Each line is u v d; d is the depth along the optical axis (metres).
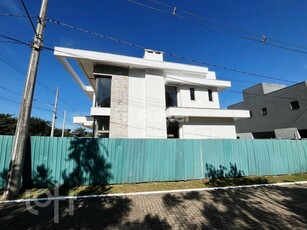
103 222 4.32
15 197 5.87
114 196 6.27
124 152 7.84
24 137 6.36
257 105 27.19
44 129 38.00
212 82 16.36
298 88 21.70
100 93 13.77
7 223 4.21
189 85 16.27
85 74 15.30
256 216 4.70
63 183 7.09
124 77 14.27
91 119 18.17
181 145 8.61
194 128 15.38
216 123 16.03
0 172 6.56
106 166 7.56
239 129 30.12
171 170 8.29
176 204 5.55
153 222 4.34
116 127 13.24
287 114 22.80
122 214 4.78
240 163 9.34
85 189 6.84
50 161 7.09
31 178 6.84
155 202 5.71
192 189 7.14
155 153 8.20
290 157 10.23
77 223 4.25
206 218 4.57
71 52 12.59
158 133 13.95
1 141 6.72
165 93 15.94
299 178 9.14
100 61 13.42
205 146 8.95
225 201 5.86
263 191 7.02
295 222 4.36
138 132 13.66
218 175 8.90
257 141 9.84
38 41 6.88
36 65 6.83
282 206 5.42
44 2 7.09
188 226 4.14
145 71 14.77
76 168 7.29
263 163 9.69
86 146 7.50
